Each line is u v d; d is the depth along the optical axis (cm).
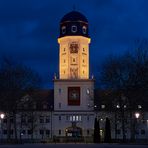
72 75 13138
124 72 8738
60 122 13025
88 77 13188
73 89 13062
